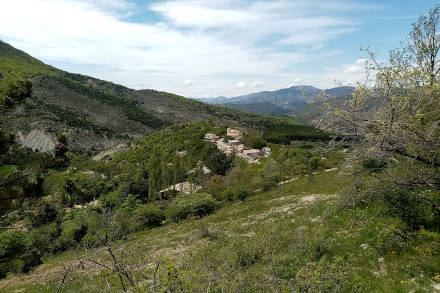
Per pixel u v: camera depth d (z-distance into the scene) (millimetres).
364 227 9898
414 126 5688
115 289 7637
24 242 20641
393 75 5980
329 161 34156
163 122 187625
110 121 163250
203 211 31078
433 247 7012
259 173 38562
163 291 5293
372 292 6297
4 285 16125
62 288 11547
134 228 31672
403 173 7324
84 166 72750
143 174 56938
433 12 6820
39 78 173500
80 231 30031
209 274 8789
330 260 8727
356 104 6230
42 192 9352
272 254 10758
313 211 15766
